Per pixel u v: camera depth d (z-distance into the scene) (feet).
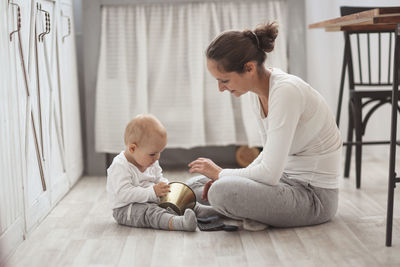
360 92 8.79
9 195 5.85
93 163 10.55
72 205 8.09
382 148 11.44
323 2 11.00
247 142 10.46
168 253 5.79
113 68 10.14
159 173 7.34
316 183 6.61
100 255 5.78
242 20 10.11
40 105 7.29
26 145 6.52
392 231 6.45
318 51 11.13
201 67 10.07
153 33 10.10
